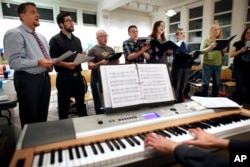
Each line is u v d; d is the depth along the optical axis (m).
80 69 2.37
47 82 1.80
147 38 2.41
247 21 4.66
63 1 5.67
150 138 0.81
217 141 0.77
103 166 0.74
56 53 2.19
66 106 2.31
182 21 6.24
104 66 1.14
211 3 5.28
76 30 6.02
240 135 1.08
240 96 3.40
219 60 3.01
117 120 1.04
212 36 2.96
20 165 0.68
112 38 6.64
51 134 0.88
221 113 1.23
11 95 1.62
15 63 1.57
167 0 5.90
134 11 7.05
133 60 2.53
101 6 6.03
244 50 3.08
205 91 3.19
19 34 1.59
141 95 1.18
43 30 5.44
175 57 2.68
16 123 2.96
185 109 1.24
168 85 1.29
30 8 1.66
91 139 0.86
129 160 0.78
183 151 0.68
